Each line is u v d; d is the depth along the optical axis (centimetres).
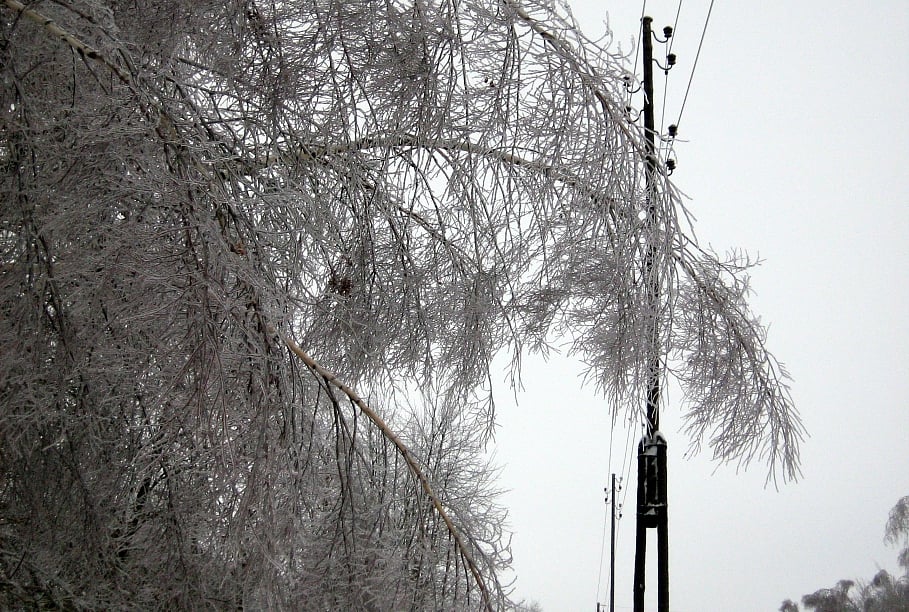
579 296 394
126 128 206
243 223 222
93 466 275
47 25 210
